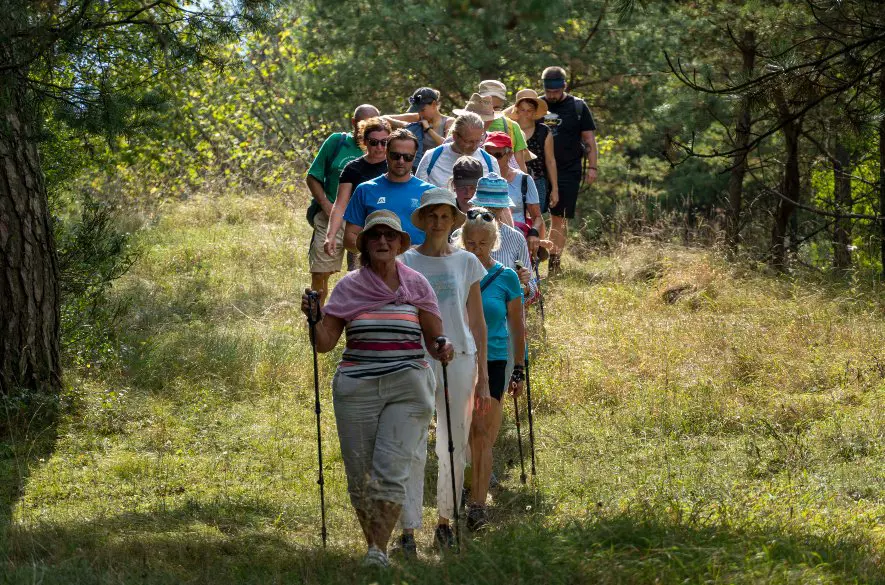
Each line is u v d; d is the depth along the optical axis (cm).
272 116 5000
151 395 1800
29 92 1502
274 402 1806
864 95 1931
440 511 1184
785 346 1977
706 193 5038
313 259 2031
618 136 4741
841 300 2292
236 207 3753
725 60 3198
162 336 2102
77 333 1888
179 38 1451
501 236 1469
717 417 1655
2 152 1619
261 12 1444
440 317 1097
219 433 1647
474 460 1251
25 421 1596
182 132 3519
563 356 1964
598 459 1502
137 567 1026
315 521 1274
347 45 4075
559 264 2806
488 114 2102
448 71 4006
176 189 4041
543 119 2617
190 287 2592
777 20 2095
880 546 1060
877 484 1320
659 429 1609
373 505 1049
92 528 1180
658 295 2461
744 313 2267
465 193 1458
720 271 2583
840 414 1603
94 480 1429
